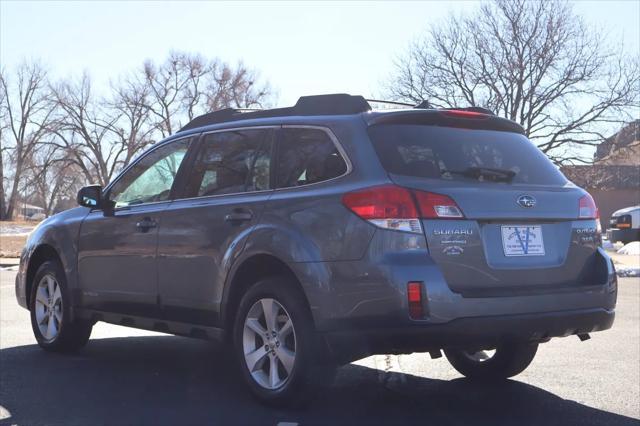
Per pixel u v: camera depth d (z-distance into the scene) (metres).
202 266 5.61
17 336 8.09
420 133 5.07
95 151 68.88
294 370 4.92
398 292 4.51
